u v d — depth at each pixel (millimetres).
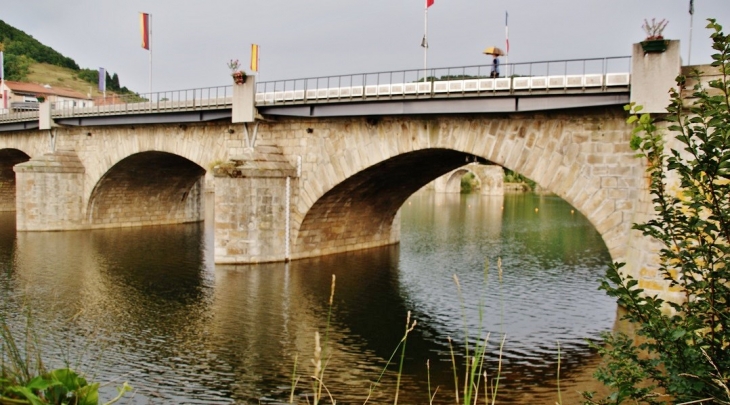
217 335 22672
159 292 29094
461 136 29750
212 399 16844
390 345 21875
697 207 7445
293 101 35062
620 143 24906
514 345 21672
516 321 24828
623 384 7730
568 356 20391
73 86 166500
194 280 31703
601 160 25375
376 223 45062
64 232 51156
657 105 22406
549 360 20062
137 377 18359
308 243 39219
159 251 41500
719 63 7445
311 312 26094
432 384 18125
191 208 62000
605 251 44375
